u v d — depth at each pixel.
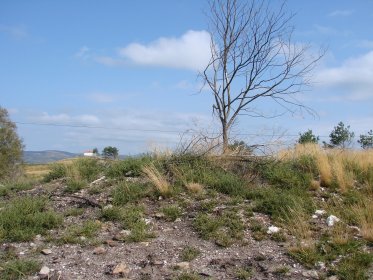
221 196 7.79
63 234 6.31
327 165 8.69
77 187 8.41
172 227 6.62
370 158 9.77
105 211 6.96
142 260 5.48
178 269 5.21
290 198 7.26
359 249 5.63
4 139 40.09
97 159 10.16
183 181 8.15
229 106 11.22
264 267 5.25
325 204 7.37
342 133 14.29
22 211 6.94
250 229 6.45
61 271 5.18
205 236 6.18
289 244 5.88
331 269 5.14
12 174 36.06
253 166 8.98
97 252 5.69
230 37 11.37
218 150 9.37
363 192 8.05
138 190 7.85
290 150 9.88
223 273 5.14
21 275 5.09
